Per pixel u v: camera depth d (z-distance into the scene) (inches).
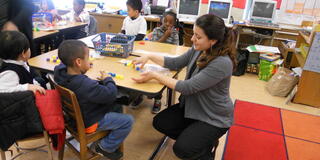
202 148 59.2
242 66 151.6
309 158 80.9
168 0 182.4
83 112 55.0
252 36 178.4
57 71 55.9
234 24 158.1
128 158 75.3
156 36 116.7
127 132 63.7
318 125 101.3
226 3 167.9
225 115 61.4
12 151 70.6
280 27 160.7
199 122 61.6
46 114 52.2
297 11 165.0
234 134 91.3
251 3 171.9
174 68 72.8
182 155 59.1
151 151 79.2
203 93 59.5
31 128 51.6
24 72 59.7
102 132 61.2
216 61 55.5
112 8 191.9
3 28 72.6
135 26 119.6
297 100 119.4
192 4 176.9
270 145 86.4
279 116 106.4
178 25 156.2
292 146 86.7
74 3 146.1
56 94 54.0
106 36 89.5
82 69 55.8
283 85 123.8
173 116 69.1
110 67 71.8
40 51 131.0
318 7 159.6
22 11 74.9
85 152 58.1
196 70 61.6
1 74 55.2
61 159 65.7
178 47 96.9
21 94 49.2
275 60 143.3
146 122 94.8
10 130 50.0
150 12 184.9
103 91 54.2
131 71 69.6
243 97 122.8
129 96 82.5
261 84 141.3
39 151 75.2
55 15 143.9
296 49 138.3
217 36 53.6
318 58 109.8
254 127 96.8
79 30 144.8
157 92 57.2
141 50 89.7
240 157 79.4
